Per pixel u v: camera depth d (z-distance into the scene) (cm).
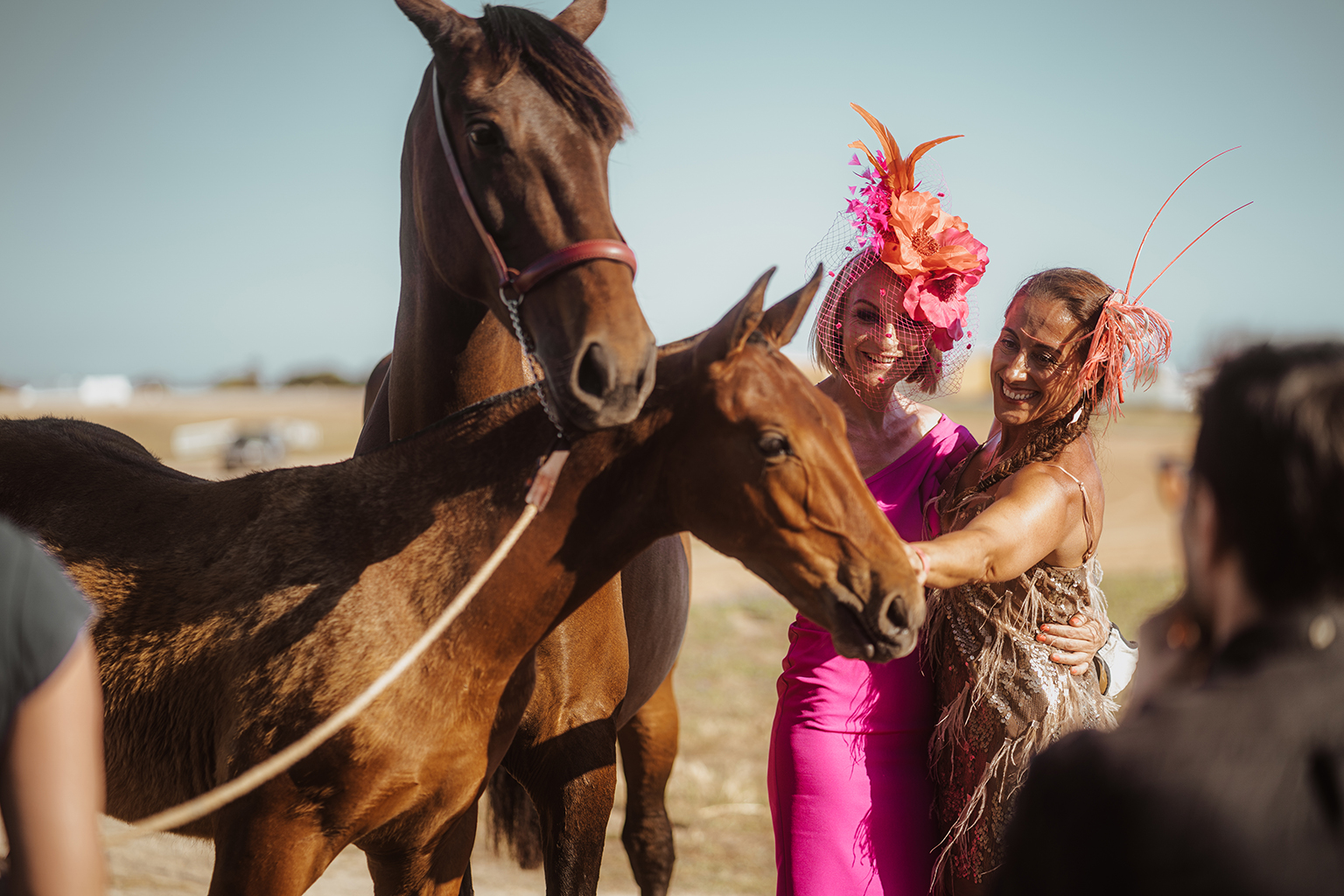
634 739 398
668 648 363
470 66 251
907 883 265
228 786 193
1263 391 111
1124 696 298
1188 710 110
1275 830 101
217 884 216
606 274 228
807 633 279
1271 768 104
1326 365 111
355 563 227
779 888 276
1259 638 111
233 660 222
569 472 224
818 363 310
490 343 289
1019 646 251
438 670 220
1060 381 257
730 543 218
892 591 202
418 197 279
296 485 245
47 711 121
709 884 523
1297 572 109
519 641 229
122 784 241
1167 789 105
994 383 269
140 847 519
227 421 6153
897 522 284
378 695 213
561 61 248
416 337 295
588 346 217
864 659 208
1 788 121
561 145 243
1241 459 111
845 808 266
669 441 221
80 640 124
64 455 284
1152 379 258
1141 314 252
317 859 218
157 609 235
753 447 208
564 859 281
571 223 239
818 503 206
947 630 271
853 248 288
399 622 220
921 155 284
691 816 620
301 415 6888
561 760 282
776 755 281
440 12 263
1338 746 103
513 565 224
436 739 220
